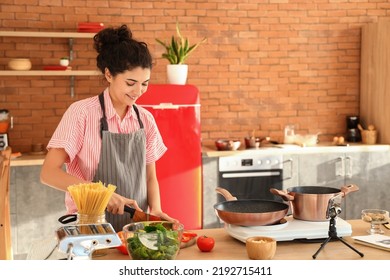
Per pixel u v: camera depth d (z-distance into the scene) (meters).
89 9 5.87
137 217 2.47
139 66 2.62
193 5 6.12
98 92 5.95
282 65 6.39
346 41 6.51
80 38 5.86
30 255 2.30
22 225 5.24
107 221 2.78
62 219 2.50
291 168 5.88
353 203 6.08
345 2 6.47
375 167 6.10
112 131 2.87
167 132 5.43
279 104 6.42
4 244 3.52
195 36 6.16
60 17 5.80
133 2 5.98
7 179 3.47
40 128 5.85
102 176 2.84
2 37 5.67
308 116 6.50
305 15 6.40
